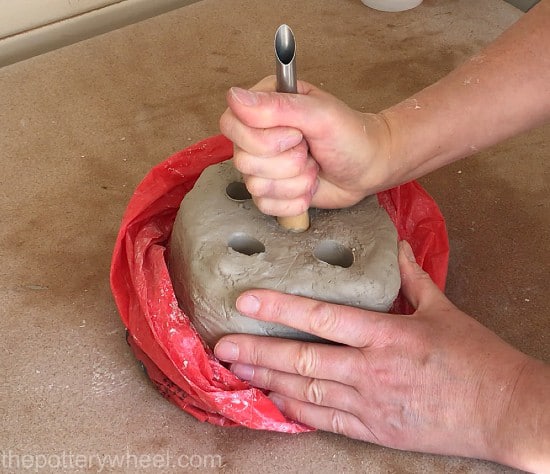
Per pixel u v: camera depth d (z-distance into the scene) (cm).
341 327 59
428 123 68
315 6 130
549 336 74
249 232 68
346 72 113
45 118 104
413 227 79
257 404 62
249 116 54
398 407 59
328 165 63
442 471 62
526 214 89
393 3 127
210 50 118
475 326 61
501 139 71
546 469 55
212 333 65
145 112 105
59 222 87
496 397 57
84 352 72
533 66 68
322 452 64
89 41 120
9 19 139
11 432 65
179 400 66
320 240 67
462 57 117
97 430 65
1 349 72
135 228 74
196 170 79
